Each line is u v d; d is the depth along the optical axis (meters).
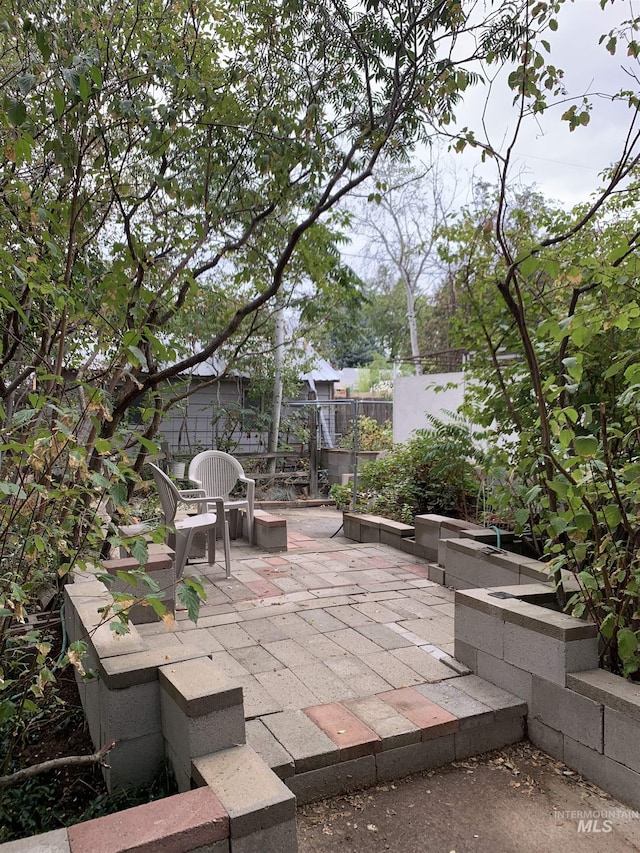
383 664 3.02
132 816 1.44
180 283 3.65
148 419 2.19
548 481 2.47
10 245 2.42
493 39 2.84
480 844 1.93
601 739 2.23
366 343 28.22
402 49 3.15
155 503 5.45
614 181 2.69
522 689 2.62
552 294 3.48
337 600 4.11
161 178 3.21
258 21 3.39
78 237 2.74
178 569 4.26
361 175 3.31
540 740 2.52
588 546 2.55
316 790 2.13
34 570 2.13
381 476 7.26
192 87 3.10
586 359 3.14
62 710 2.57
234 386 11.12
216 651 3.17
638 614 2.33
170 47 3.11
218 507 4.92
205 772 1.66
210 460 5.98
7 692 2.40
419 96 3.14
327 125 3.59
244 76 3.46
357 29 3.26
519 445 3.50
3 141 2.39
